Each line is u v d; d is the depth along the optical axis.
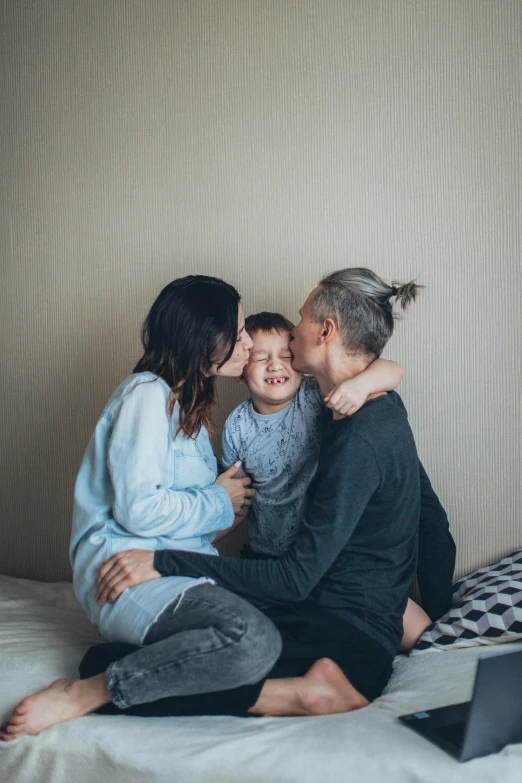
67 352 2.38
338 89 2.08
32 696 1.40
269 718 1.38
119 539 1.55
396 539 1.56
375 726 1.29
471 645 1.64
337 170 2.09
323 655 1.46
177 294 1.62
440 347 2.02
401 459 1.53
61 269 2.38
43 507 2.42
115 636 1.49
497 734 1.19
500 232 1.96
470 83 1.97
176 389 1.60
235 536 2.17
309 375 1.88
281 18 2.13
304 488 1.76
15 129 2.41
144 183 2.28
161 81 2.25
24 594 2.16
